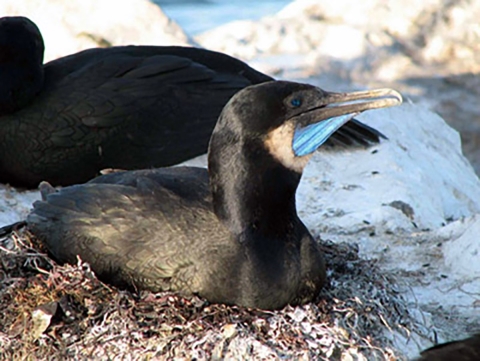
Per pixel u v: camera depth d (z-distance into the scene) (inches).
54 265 419.2
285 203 411.2
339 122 410.9
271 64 793.6
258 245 405.4
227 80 558.9
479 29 880.3
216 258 403.2
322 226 506.6
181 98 543.2
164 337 391.5
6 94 514.0
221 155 408.5
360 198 531.2
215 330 392.5
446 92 826.2
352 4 871.7
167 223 412.5
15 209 507.8
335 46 834.2
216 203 413.4
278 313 403.9
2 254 430.3
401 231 507.8
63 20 688.4
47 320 400.5
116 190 425.4
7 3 690.2
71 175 529.3
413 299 460.4
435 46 865.5
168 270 406.0
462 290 469.4
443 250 492.4
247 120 402.9
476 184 618.2
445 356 343.6
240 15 984.9
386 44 851.4
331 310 412.5
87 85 530.3
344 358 395.5
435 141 627.8
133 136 531.8
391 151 573.0
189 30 941.8
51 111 520.4
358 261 447.5
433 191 563.8
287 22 848.9
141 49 564.7
